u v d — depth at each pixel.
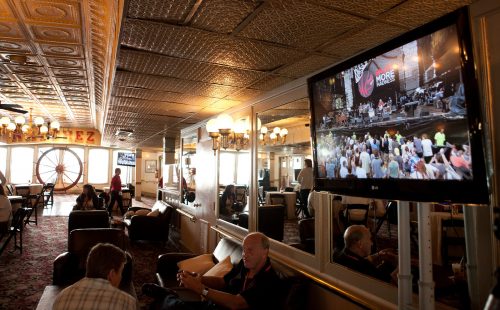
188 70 3.04
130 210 8.71
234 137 4.30
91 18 3.71
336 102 1.91
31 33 4.14
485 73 1.57
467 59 1.24
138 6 1.89
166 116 5.77
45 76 5.98
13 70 5.63
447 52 1.31
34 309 3.74
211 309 2.62
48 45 4.52
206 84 3.48
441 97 1.34
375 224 2.54
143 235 6.96
